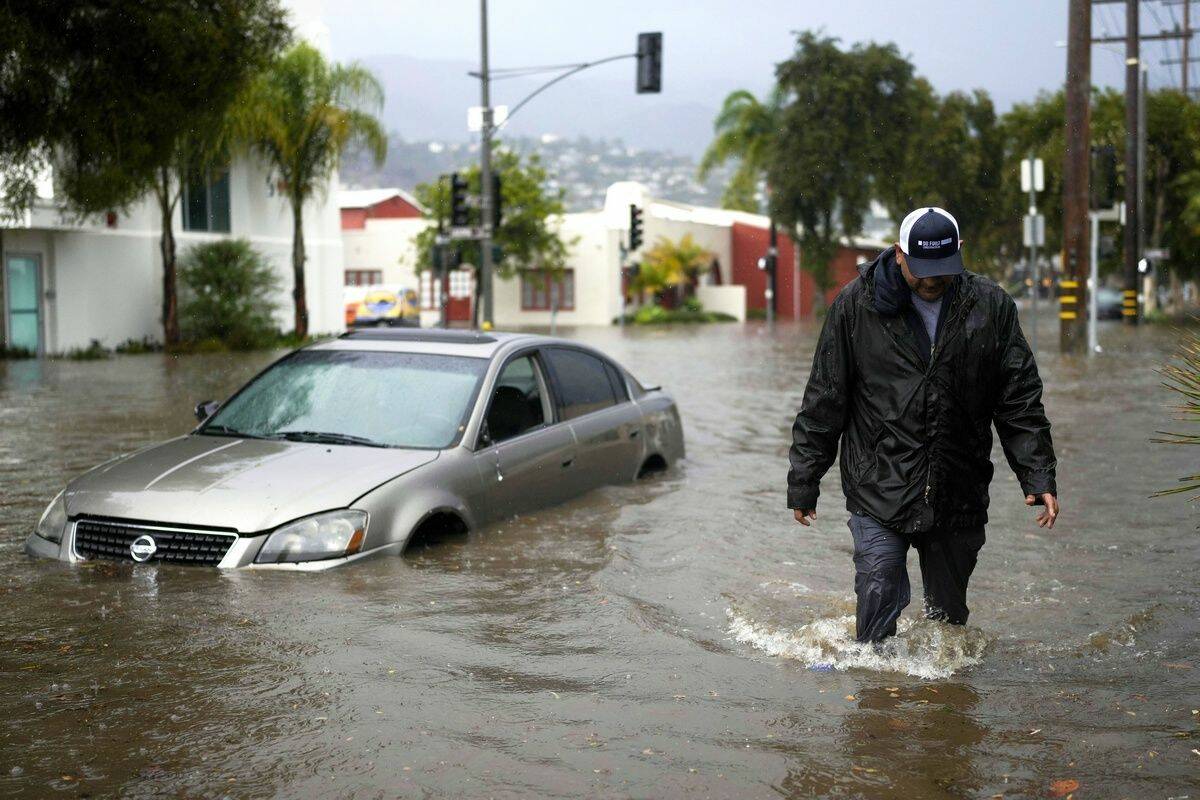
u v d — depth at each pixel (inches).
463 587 223.3
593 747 147.9
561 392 316.5
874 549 177.8
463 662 181.0
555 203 2060.8
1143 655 186.2
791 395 647.8
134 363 940.6
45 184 978.7
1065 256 989.2
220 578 225.3
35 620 201.5
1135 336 1262.3
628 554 251.0
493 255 1100.5
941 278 166.1
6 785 136.9
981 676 175.9
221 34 609.0
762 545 265.0
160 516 235.3
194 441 275.4
